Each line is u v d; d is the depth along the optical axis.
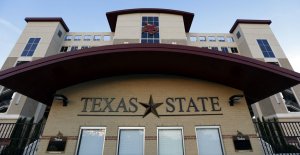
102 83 10.74
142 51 9.50
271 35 36.66
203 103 10.15
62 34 38.03
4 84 9.35
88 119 9.54
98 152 8.84
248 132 9.37
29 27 35.09
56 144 8.84
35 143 10.80
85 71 10.14
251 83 10.34
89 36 38.91
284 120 26.48
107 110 9.80
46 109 29.58
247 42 35.50
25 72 8.80
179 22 34.75
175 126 9.47
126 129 9.38
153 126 9.42
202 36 39.06
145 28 33.69
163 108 9.94
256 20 38.25
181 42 32.22
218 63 9.71
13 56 31.28
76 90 10.45
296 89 29.36
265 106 28.91
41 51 32.09
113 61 9.98
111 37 38.75
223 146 9.01
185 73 11.02
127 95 10.29
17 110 25.47
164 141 9.15
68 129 9.23
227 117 9.74
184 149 8.88
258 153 8.88
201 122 9.59
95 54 9.24
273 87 10.18
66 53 9.08
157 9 35.41
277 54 34.16
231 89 10.75
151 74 11.16
